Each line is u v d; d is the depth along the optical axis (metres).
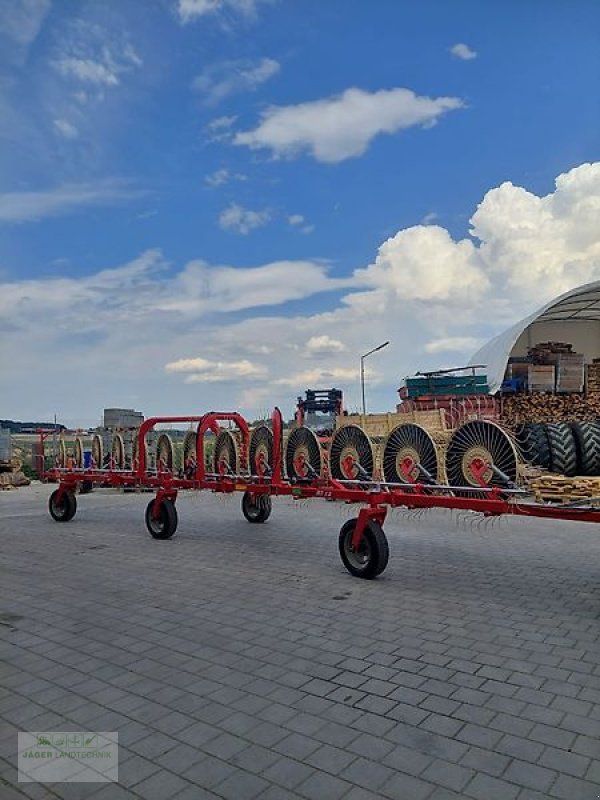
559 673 4.30
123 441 11.14
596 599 6.07
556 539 9.20
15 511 13.95
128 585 6.93
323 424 12.69
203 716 3.75
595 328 24.62
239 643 5.01
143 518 12.21
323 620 5.55
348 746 3.36
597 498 5.63
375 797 2.89
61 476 11.81
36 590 6.79
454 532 9.87
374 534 6.89
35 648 4.98
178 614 5.82
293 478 8.21
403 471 7.04
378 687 4.12
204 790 2.99
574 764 3.14
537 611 5.71
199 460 9.34
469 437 6.48
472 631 5.20
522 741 3.38
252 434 8.98
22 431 16.17
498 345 22.83
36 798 2.98
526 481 6.54
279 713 3.77
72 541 9.77
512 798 2.87
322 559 8.05
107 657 4.76
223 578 7.16
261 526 10.81
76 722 3.71
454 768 3.12
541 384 19.03
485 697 3.94
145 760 3.27
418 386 17.70
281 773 3.11
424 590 6.48
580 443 8.54
